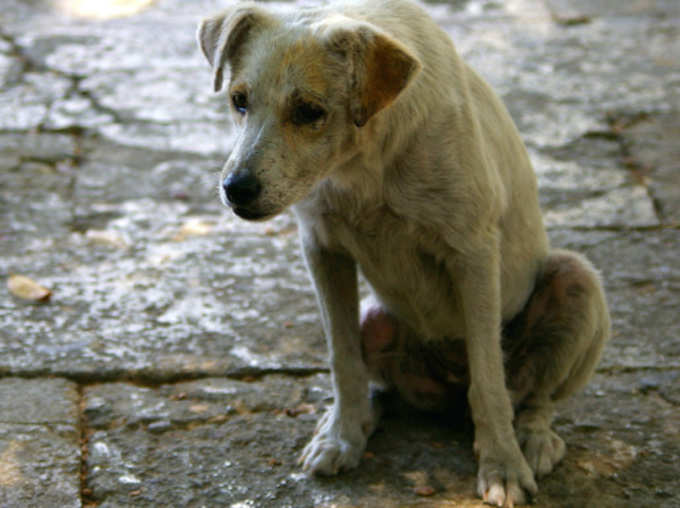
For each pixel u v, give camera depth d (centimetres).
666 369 470
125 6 1022
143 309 519
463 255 384
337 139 355
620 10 1035
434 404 441
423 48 379
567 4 1053
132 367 463
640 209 639
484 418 387
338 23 348
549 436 408
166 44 912
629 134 747
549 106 794
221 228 618
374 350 431
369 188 375
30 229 601
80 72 838
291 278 560
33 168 677
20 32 927
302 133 350
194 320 511
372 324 430
